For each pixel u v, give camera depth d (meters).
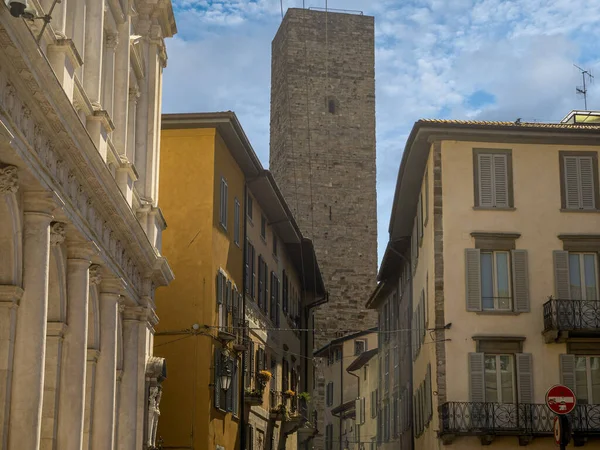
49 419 22.00
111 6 26.97
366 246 89.38
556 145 39.12
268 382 50.12
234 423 41.12
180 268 37.66
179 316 37.22
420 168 42.47
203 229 37.91
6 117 15.78
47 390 22.09
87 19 24.33
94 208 23.45
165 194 38.31
